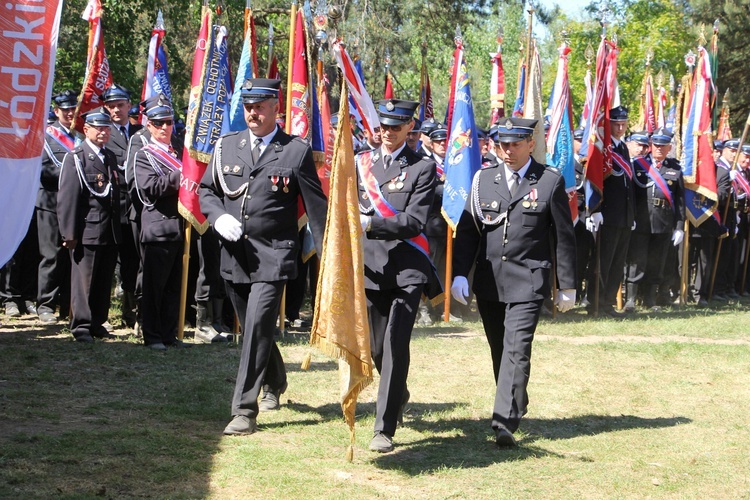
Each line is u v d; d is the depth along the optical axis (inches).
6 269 454.3
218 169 268.2
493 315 271.3
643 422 287.3
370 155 263.6
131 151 381.1
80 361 337.4
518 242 261.1
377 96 904.9
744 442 265.9
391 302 258.4
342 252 233.9
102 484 207.2
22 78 240.7
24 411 265.0
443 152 491.8
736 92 1298.0
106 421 259.3
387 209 254.7
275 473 221.1
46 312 433.1
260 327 256.8
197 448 238.4
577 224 528.1
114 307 500.1
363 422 272.8
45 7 242.1
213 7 771.4
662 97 730.2
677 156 639.1
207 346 382.0
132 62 756.0
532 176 264.8
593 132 503.5
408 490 215.3
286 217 265.1
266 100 264.5
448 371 351.3
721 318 511.5
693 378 349.1
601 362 373.7
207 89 375.6
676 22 1365.7
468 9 922.1
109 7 719.7
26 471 212.4
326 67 725.9
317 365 354.3
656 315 528.7
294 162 265.1
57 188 429.1
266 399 286.7
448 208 457.7
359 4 849.5
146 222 370.3
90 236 372.5
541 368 360.2
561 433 273.1
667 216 550.0
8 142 239.6
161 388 302.8
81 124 426.6
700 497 219.1
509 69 1679.4
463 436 265.1
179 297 382.9
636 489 223.0
